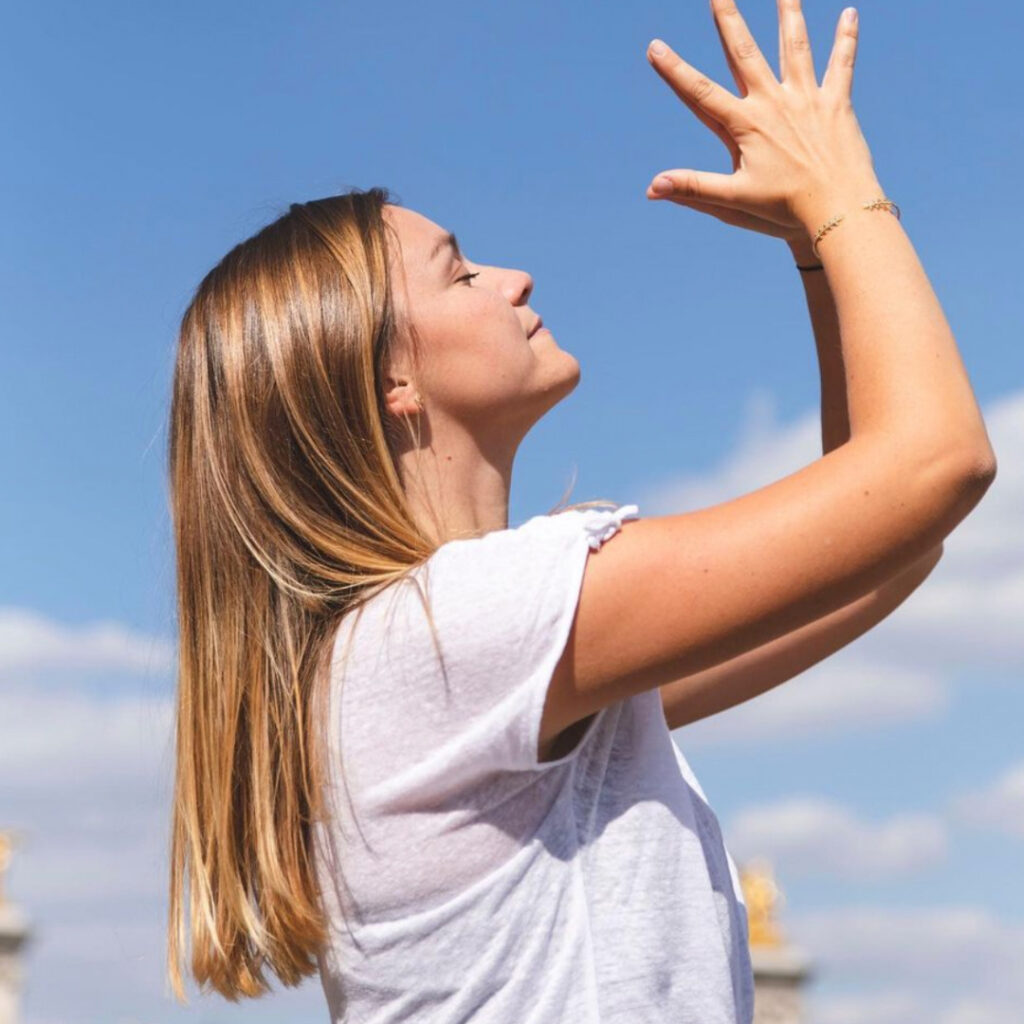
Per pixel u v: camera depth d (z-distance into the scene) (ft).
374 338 8.82
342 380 8.72
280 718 8.29
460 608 7.81
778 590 7.52
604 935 7.73
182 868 8.71
